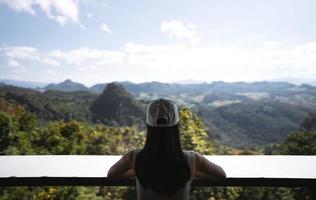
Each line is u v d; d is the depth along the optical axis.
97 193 4.56
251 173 1.86
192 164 1.62
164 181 1.42
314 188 1.80
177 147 1.47
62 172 1.91
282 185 1.80
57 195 4.13
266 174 1.84
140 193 1.51
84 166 2.04
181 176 1.44
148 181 1.45
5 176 1.83
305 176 1.81
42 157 2.28
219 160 2.18
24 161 2.16
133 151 1.71
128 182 1.84
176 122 1.48
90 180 1.84
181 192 1.46
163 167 1.43
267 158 2.23
